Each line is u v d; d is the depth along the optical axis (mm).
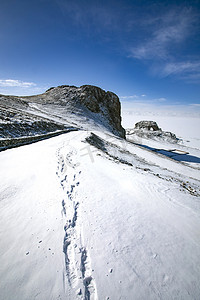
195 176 21328
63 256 3385
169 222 4719
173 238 4039
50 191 6109
